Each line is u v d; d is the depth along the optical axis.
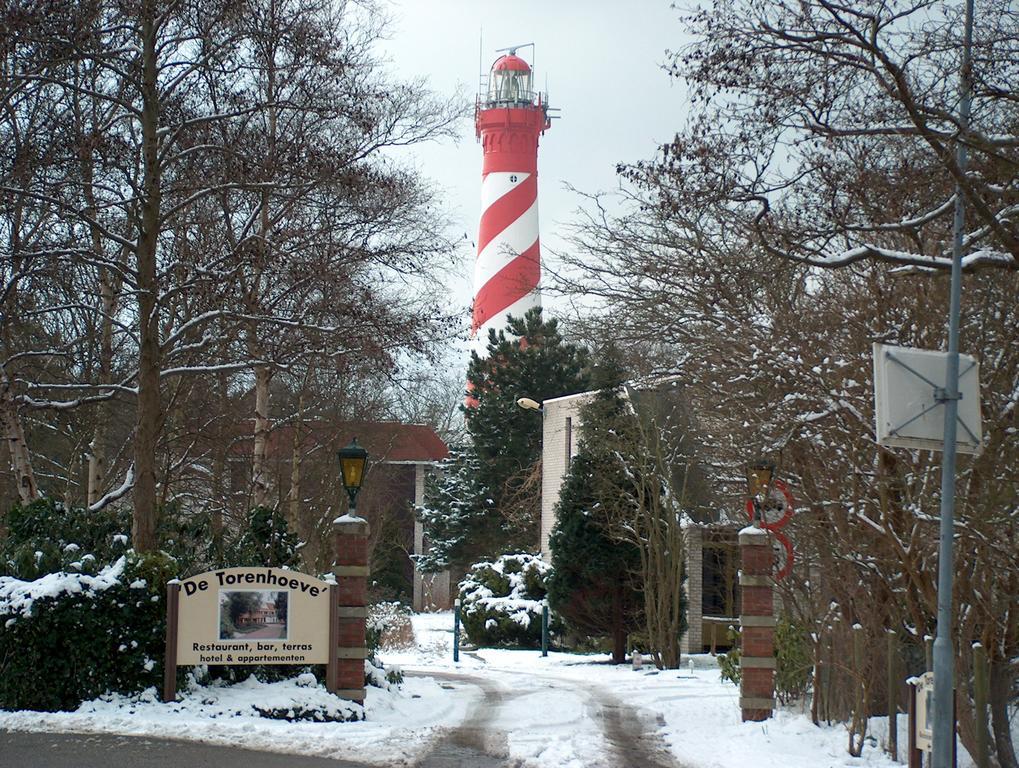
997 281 13.64
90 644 15.88
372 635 20.20
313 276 20.64
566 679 24.61
